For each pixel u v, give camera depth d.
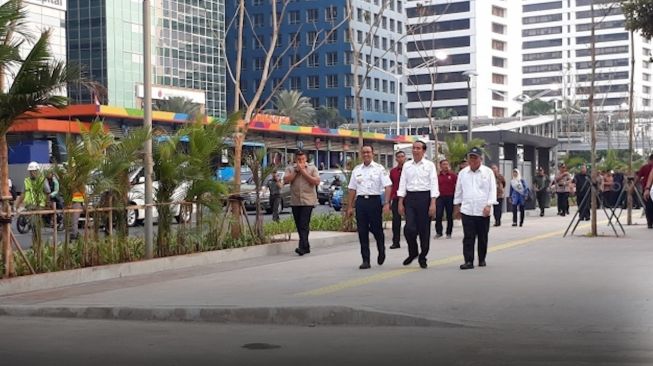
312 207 15.61
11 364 7.09
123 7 80.19
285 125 62.94
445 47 138.50
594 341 7.43
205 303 9.65
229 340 8.08
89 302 10.16
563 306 8.86
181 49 85.44
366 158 12.70
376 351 7.34
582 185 25.34
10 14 11.59
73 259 12.65
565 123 95.25
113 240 13.42
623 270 11.70
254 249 15.68
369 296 9.67
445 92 138.25
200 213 14.99
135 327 9.01
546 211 34.03
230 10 93.38
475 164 12.14
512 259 13.44
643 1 18.91
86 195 12.77
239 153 16.69
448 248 16.03
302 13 103.25
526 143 32.75
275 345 7.77
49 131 41.22
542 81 166.75
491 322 8.27
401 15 113.25
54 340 8.27
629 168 24.45
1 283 11.12
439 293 9.77
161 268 13.64
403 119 123.38
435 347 7.42
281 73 104.25
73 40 79.88
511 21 147.00
